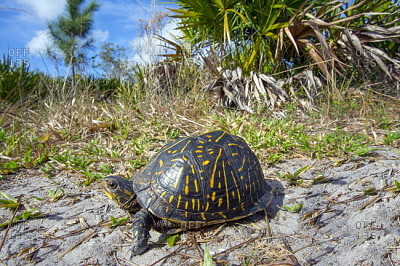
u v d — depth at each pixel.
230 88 0.78
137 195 0.28
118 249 0.27
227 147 0.30
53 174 0.44
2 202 0.34
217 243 0.27
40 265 0.25
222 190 0.27
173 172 0.27
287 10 0.86
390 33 0.77
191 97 0.78
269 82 0.76
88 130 0.63
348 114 0.68
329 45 0.80
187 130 0.61
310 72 0.77
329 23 0.74
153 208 0.26
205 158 0.28
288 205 0.32
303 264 0.24
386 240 0.26
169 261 0.25
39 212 0.32
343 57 0.87
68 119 0.67
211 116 0.69
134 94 0.82
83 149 0.53
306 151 0.47
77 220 0.31
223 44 0.84
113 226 0.30
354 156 0.45
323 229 0.28
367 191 0.33
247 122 0.64
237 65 0.85
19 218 0.32
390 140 0.50
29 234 0.29
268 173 0.41
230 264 0.24
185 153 0.28
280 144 0.50
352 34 0.77
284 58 0.93
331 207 0.32
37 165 0.47
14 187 0.40
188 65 0.84
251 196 0.29
